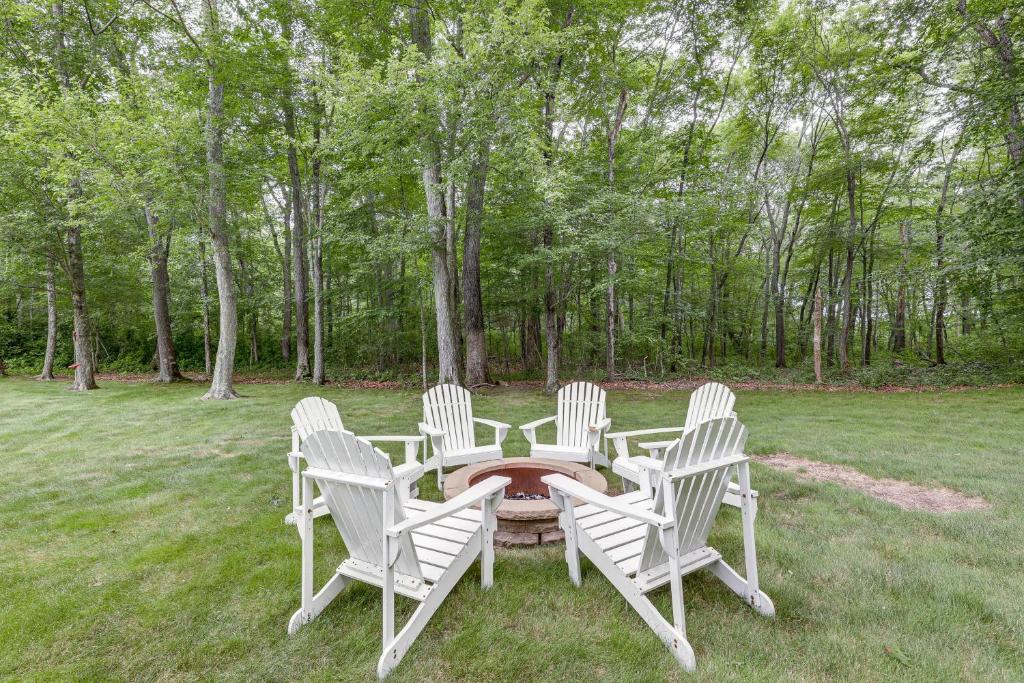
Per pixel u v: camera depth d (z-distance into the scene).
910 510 3.27
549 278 9.77
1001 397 8.24
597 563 2.22
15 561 2.66
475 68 6.55
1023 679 1.68
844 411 7.40
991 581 2.33
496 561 2.63
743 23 11.79
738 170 12.30
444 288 9.63
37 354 17.25
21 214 9.67
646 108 13.61
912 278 11.16
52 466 4.59
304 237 12.54
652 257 11.43
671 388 10.89
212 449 5.28
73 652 1.91
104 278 14.42
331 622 2.10
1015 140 8.66
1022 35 8.42
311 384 12.44
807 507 3.37
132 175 7.88
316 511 2.97
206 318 14.55
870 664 1.79
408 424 6.70
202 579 2.46
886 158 11.52
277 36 10.25
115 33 10.62
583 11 9.60
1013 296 9.92
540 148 7.59
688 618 2.10
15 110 7.57
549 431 6.16
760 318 17.80
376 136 7.03
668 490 1.88
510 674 1.77
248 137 10.37
